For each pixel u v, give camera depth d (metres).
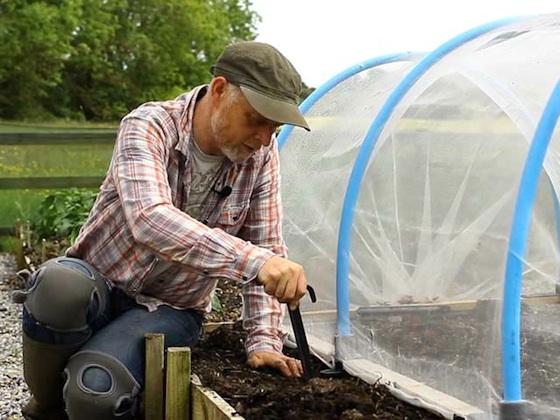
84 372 2.25
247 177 2.57
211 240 2.14
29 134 8.30
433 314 2.46
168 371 2.31
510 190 2.15
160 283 2.50
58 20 27.78
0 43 26.50
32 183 8.33
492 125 2.35
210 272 2.15
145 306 2.50
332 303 3.00
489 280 2.16
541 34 2.60
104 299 2.37
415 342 2.55
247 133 2.24
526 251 2.25
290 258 3.26
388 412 2.36
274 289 2.10
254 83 2.18
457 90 2.58
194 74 35.50
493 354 2.11
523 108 2.26
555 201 2.38
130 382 2.28
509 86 2.37
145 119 2.34
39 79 27.70
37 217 8.16
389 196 2.76
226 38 37.12
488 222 2.21
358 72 3.35
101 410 2.23
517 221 2.04
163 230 2.16
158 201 2.20
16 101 27.58
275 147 2.71
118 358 2.29
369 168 2.88
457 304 2.34
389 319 2.68
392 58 3.29
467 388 2.27
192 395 2.32
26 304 2.29
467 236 2.32
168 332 2.45
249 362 2.72
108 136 8.47
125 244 2.41
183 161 2.40
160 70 33.06
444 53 2.76
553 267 2.36
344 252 2.92
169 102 2.44
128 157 2.27
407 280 2.65
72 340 2.30
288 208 3.32
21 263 6.87
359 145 2.98
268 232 2.69
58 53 27.59
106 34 30.22
